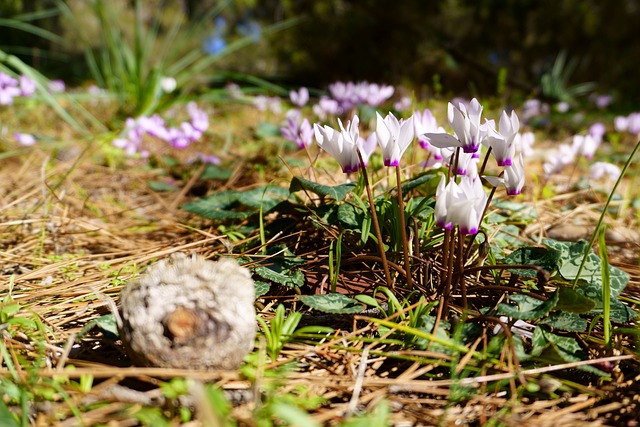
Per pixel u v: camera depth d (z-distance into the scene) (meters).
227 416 0.29
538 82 1.94
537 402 0.32
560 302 0.35
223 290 0.31
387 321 0.34
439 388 0.32
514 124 0.34
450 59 1.90
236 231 0.48
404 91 1.09
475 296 0.39
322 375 0.33
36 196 0.61
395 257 0.40
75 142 0.85
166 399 0.30
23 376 0.31
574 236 0.53
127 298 0.31
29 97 1.00
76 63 2.22
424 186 0.48
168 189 0.65
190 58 1.25
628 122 0.85
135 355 0.31
